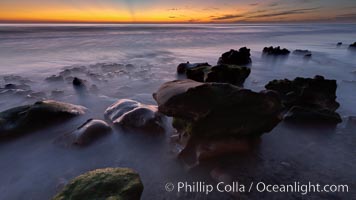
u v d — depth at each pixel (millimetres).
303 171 4664
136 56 19672
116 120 6465
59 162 5078
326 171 4656
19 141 5793
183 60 18094
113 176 3713
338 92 9656
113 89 10312
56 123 6516
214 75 9695
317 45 30656
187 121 5199
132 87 10695
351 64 16562
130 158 5219
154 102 8766
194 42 32312
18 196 4125
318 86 7598
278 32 64812
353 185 4238
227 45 29531
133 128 6125
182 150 5043
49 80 11305
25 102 8453
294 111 6734
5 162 5082
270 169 4707
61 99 8883
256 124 5250
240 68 10438
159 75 13016
